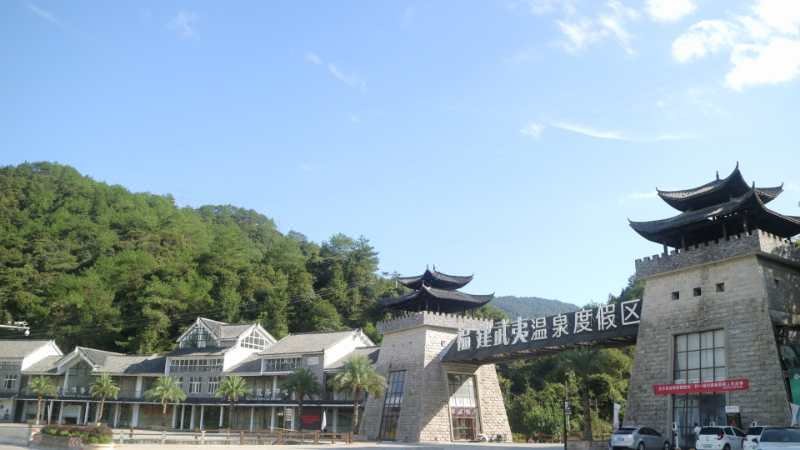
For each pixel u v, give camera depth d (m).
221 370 91.38
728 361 37.62
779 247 38.94
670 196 44.28
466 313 69.75
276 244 159.12
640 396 41.81
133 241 132.75
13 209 139.00
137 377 96.81
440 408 61.16
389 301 69.00
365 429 66.00
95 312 112.88
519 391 91.00
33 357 103.75
